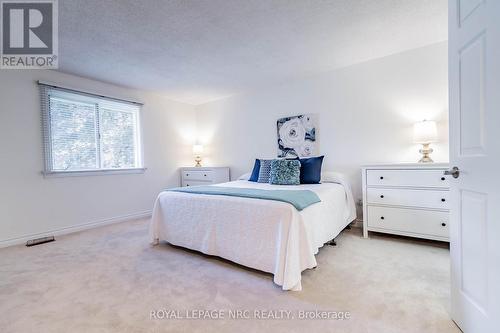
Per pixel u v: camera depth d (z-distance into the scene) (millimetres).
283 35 2281
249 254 1818
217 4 1805
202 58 2734
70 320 1294
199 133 4699
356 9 1915
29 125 2742
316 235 1858
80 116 3229
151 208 3992
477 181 1036
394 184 2441
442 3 1857
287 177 2809
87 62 2740
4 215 2561
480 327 1020
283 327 1222
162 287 1634
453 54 1209
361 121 2994
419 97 2633
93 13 1866
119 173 3564
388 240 2525
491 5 939
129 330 1212
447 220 2197
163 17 1944
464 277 1139
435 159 2568
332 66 3057
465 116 1119
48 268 1950
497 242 927
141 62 2789
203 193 2219
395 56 2750
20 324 1265
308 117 3369
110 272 1868
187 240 2242
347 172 3105
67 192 3039
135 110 3863
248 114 4023
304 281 1680
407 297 1467
